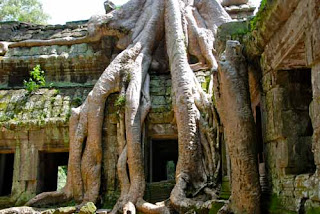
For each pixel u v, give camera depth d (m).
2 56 12.83
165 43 12.16
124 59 11.16
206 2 12.35
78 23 13.66
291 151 5.56
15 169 10.96
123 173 9.83
